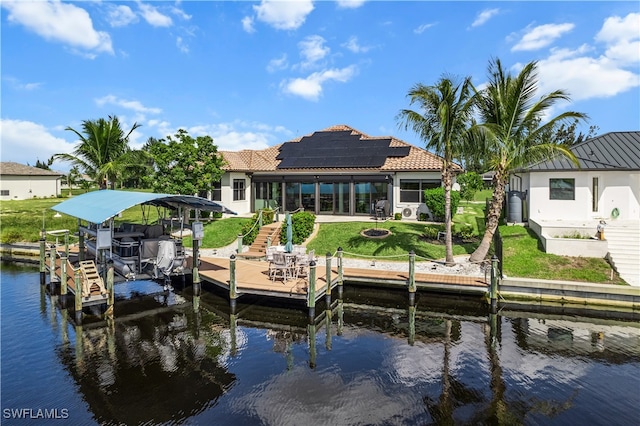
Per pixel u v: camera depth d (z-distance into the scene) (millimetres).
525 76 15906
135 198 14562
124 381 9055
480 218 27922
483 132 16141
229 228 25500
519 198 22250
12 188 56094
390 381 8984
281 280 14867
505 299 14570
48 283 18391
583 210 20359
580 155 21812
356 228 23266
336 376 9227
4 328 12477
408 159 27859
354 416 7551
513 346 10898
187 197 14438
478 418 7484
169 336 11836
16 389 8711
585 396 8289
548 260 16312
